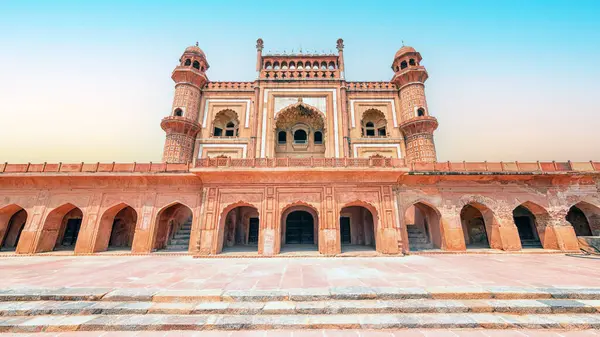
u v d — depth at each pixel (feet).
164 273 16.57
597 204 28.94
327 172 26.71
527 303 10.37
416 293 11.19
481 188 29.30
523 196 29.19
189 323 9.30
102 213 28.66
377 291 11.44
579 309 10.02
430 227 31.45
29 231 28.09
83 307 10.45
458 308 10.18
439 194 29.07
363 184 27.20
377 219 26.71
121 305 10.67
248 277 15.20
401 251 25.36
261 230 25.81
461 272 16.26
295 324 9.25
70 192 29.35
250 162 26.96
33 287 12.70
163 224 31.17
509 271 16.51
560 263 20.01
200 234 25.90
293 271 17.11
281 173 26.78
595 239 26.48
